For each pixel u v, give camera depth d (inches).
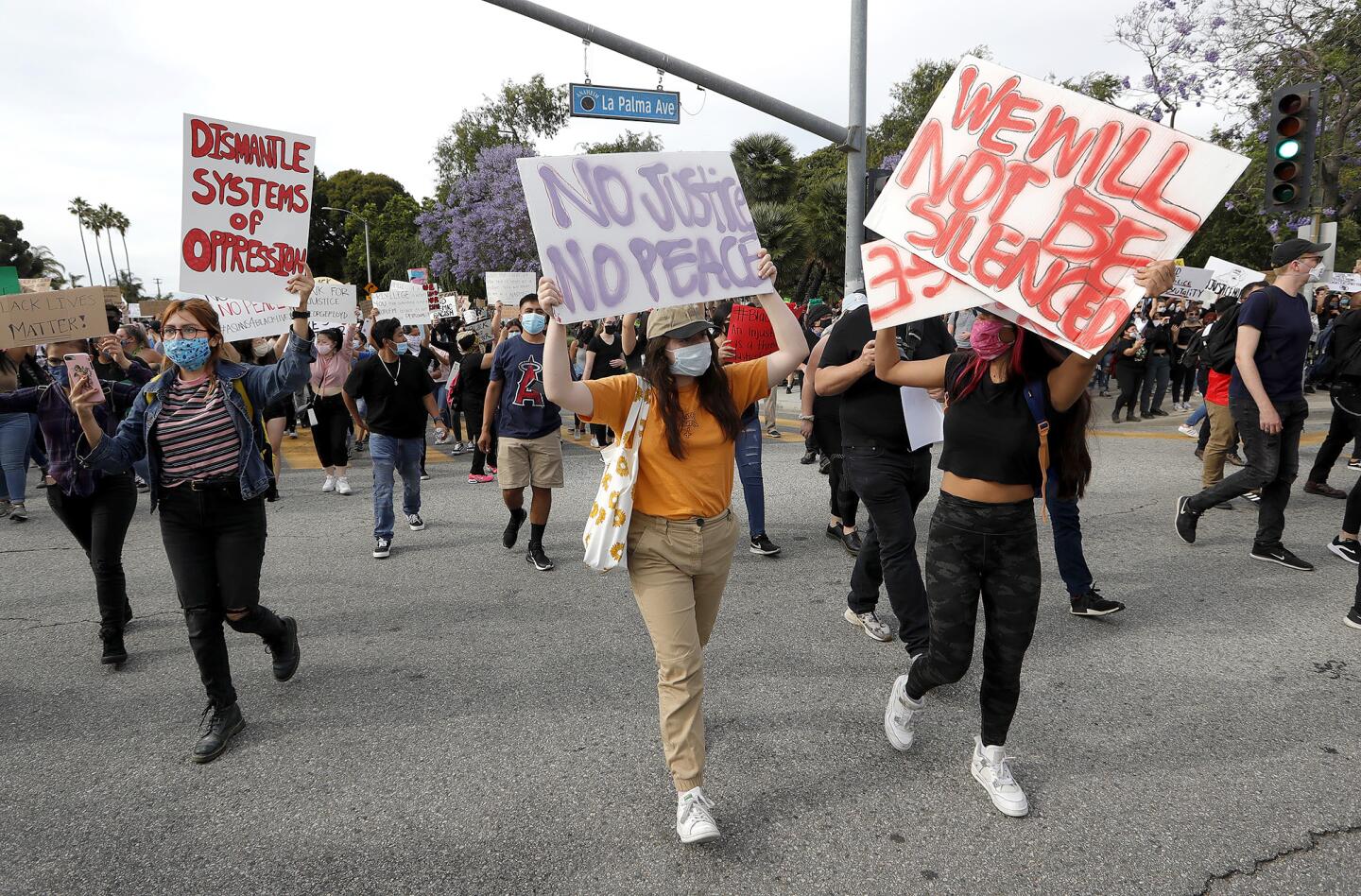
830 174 1729.8
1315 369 262.1
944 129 107.8
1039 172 100.7
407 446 255.9
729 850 98.8
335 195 3043.8
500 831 103.7
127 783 117.0
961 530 103.9
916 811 105.5
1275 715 128.1
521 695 142.0
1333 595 179.9
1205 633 160.7
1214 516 249.9
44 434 152.6
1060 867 94.3
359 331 419.2
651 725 130.3
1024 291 98.7
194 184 132.5
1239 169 91.0
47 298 150.9
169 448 123.6
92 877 96.5
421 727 131.3
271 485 130.3
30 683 151.1
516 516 225.0
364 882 94.7
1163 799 106.9
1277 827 100.4
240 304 204.2
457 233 1729.8
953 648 106.9
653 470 103.0
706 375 104.4
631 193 108.1
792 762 117.8
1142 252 94.9
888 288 109.3
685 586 103.7
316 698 142.3
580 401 100.8
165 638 173.0
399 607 189.2
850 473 148.7
